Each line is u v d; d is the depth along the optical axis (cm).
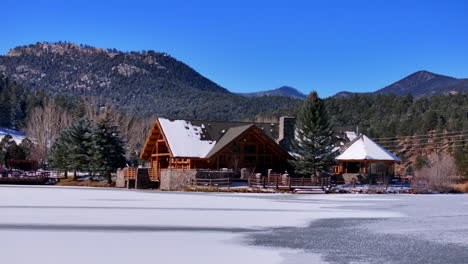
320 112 5384
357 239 1870
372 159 5809
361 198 4100
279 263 1447
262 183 4788
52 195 3844
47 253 1488
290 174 5562
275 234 1950
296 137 5794
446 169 5862
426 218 2578
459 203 3647
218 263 1427
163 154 5756
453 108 13588
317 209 2966
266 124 6450
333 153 5294
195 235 1864
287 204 3259
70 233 1831
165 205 2988
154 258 1460
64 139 7150
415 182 5569
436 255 1595
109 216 2367
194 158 5378
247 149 5562
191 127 5812
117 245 1630
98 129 6456
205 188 4609
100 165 6400
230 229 2042
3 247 1561
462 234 2023
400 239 1888
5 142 9512
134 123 10969
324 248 1678
